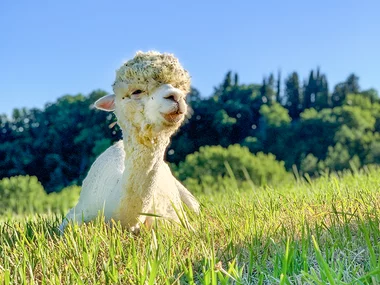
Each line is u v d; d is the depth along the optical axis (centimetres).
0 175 3828
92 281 209
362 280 186
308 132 3912
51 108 4103
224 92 5044
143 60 250
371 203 275
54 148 3825
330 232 229
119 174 280
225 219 274
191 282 188
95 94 4122
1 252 247
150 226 279
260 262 212
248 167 1991
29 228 287
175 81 246
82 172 3631
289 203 299
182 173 2083
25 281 201
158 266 205
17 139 3997
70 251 234
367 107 4812
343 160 3294
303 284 190
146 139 249
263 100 4922
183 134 4000
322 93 5253
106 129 3806
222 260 220
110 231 252
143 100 246
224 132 4188
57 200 901
